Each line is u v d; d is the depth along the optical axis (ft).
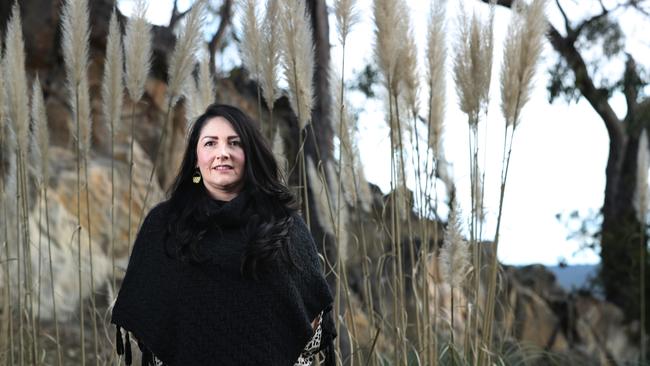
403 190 11.70
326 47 18.25
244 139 7.91
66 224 20.49
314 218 16.84
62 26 11.68
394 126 12.16
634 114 31.37
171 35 26.86
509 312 14.37
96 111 25.08
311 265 8.01
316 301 8.04
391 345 12.97
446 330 14.76
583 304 27.73
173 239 7.79
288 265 7.74
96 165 22.79
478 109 11.04
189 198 8.01
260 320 7.57
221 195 8.05
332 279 14.53
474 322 10.94
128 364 8.30
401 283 11.07
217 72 27.76
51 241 19.88
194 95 12.05
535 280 28.14
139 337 7.97
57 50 25.75
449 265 10.42
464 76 10.96
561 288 28.55
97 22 25.58
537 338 25.35
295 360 7.83
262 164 7.96
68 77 11.69
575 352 25.14
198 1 11.68
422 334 11.32
